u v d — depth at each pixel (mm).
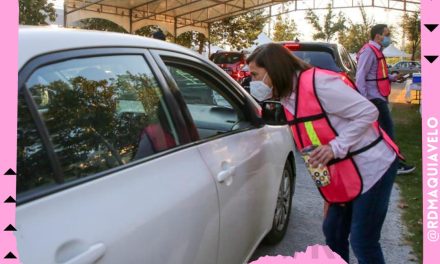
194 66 2521
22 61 1402
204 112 2559
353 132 2271
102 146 1643
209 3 20391
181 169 1938
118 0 17703
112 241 1409
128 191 1584
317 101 2297
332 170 2371
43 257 1194
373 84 5340
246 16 28391
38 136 1388
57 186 1383
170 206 1729
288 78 2316
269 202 3074
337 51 7457
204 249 2002
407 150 7059
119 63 1881
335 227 2734
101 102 1723
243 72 12797
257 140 2926
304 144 2424
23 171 1305
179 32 23562
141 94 1955
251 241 2736
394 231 3906
